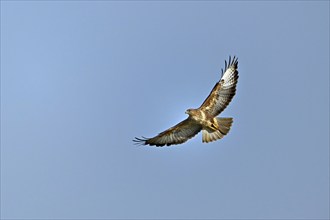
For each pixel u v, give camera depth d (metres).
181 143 44.16
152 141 44.59
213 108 42.44
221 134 42.62
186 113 42.19
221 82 42.19
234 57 42.69
